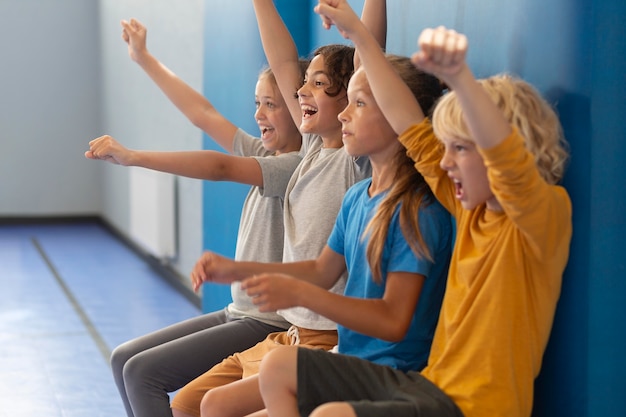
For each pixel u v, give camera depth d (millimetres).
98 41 6867
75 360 3102
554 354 1419
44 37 6848
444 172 1429
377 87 1448
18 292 4254
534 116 1301
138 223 5020
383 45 1874
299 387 1344
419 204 1450
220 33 2988
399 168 1504
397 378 1365
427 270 1429
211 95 3115
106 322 3676
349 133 1536
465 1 1662
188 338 1892
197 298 3977
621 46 1320
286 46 2021
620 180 1343
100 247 5734
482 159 1271
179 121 4289
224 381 1789
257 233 1993
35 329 3539
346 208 1605
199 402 1786
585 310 1349
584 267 1344
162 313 3861
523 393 1307
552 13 1390
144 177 4855
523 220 1226
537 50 1431
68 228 6664
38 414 2539
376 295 1484
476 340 1310
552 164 1313
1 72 6785
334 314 1355
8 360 3084
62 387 2795
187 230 4289
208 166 1860
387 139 1517
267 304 1315
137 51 2221
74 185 7008
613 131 1333
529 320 1307
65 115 6945
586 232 1338
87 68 6957
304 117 1814
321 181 1772
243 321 1934
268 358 1363
